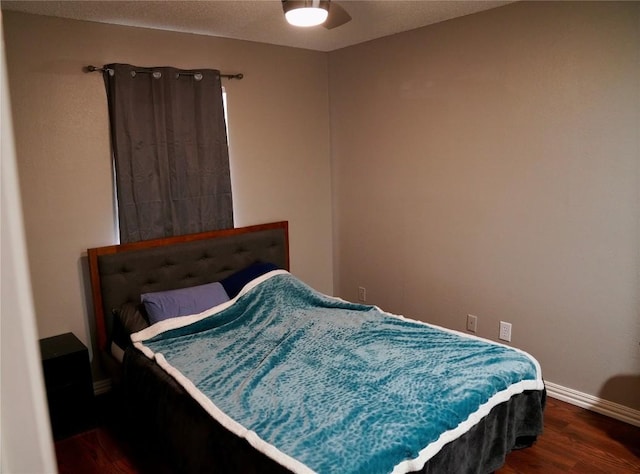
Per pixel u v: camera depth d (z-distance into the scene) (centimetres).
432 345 242
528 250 288
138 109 296
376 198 380
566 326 278
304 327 277
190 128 319
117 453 245
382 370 216
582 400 276
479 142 303
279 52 366
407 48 334
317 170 406
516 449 235
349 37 346
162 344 260
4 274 33
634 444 240
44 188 272
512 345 306
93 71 281
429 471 169
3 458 35
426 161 337
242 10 268
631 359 254
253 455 165
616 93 240
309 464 151
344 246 417
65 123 275
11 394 35
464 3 271
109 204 297
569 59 255
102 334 293
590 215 258
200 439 192
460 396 188
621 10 233
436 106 324
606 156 248
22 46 257
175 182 316
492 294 312
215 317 284
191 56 320
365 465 151
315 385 207
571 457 232
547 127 269
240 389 207
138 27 295
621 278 252
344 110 393
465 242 322
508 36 279
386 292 387
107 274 288
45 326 281
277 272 327
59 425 259
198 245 323
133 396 250
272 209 380
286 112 377
